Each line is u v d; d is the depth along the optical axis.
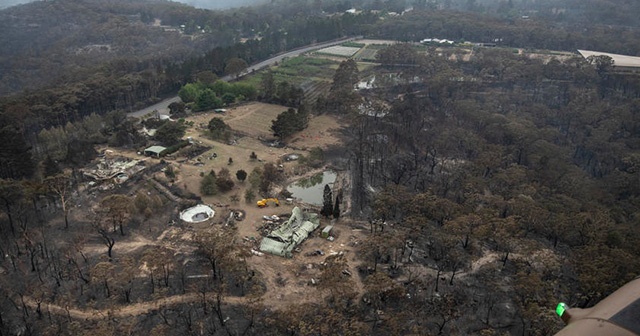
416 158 199.38
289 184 182.38
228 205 160.75
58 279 117.00
